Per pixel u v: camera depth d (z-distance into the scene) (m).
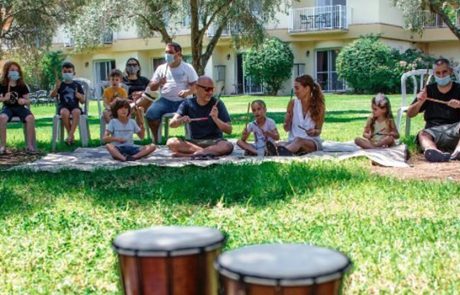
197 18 14.46
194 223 4.05
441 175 5.68
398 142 7.46
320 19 27.83
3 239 3.80
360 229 3.79
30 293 2.92
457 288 2.79
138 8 15.45
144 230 1.55
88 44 16.75
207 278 1.44
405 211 4.27
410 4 17.23
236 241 3.52
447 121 7.06
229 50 29.97
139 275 1.42
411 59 26.38
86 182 5.71
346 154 7.02
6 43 17.09
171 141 7.31
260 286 1.20
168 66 9.00
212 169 6.09
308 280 1.20
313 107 7.22
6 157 7.95
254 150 7.27
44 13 15.73
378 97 7.21
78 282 3.04
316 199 4.69
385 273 3.00
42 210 4.58
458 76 9.47
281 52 27.72
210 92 7.37
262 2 16.06
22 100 8.45
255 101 7.30
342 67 26.69
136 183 5.65
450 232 3.67
